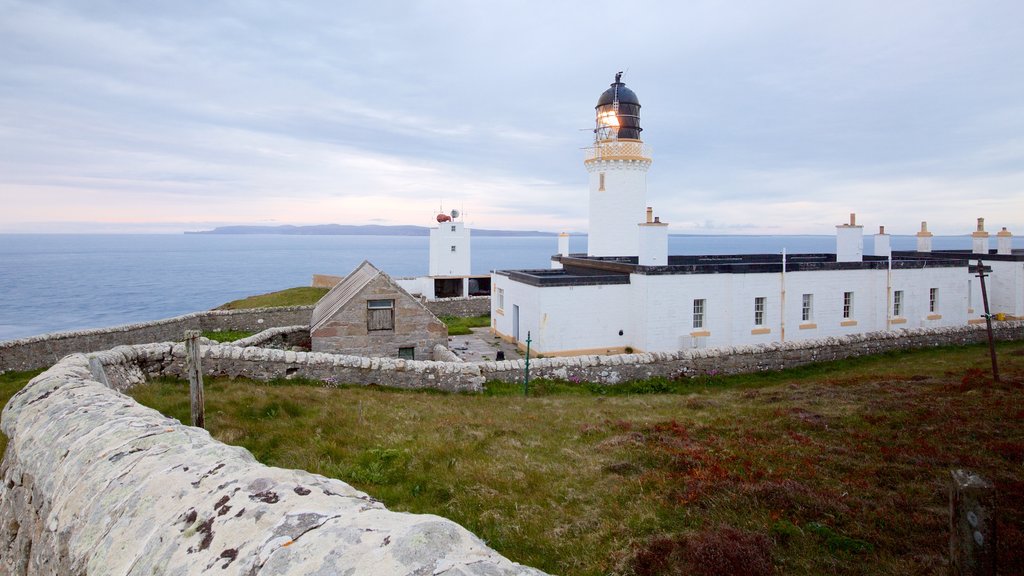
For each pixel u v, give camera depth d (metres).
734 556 6.53
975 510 4.85
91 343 21.97
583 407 15.14
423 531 3.00
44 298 115.94
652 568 6.53
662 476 9.20
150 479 4.32
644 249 27.81
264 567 2.89
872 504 8.06
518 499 8.34
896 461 9.84
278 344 22.55
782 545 7.06
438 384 17.00
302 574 2.76
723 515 7.76
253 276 175.88
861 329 31.31
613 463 9.90
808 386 17.36
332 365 16.08
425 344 20.45
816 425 12.34
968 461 9.73
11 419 7.74
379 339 19.98
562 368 18.84
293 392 13.90
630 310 27.77
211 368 15.01
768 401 15.38
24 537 5.73
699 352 20.42
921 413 12.88
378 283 19.91
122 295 122.00
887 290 31.72
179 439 5.17
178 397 12.37
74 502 4.61
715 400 15.96
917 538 7.11
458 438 11.23
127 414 6.27
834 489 8.59
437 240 51.38
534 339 26.81
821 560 6.69
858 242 32.38
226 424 10.77
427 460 9.73
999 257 36.56
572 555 6.86
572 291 26.64
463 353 27.08
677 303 27.16
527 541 7.18
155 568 3.31
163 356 14.69
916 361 22.14
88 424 6.10
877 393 15.52
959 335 25.78
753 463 9.78
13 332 74.19
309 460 9.20
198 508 3.70
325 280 51.94
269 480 3.89
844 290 30.73
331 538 2.99
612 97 36.00
